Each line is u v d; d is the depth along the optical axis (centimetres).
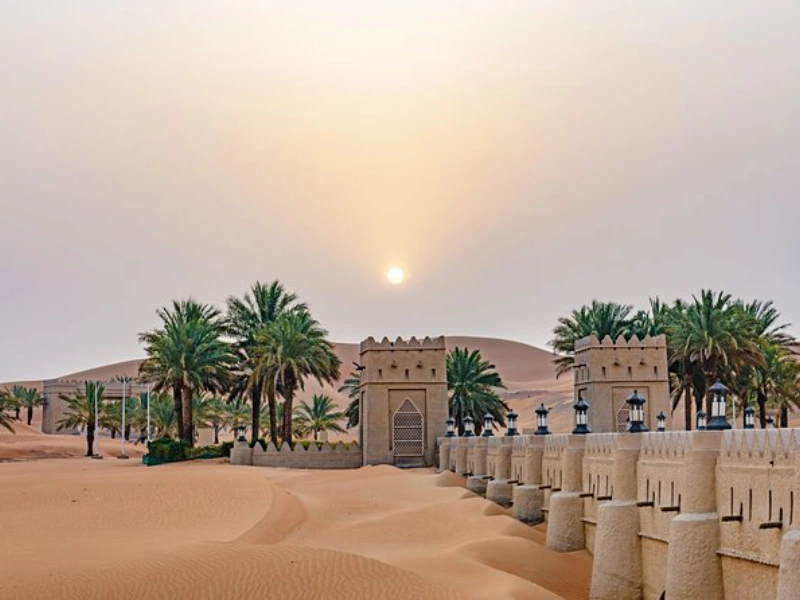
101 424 10319
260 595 2533
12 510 4256
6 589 2500
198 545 3077
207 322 7738
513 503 4631
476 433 8175
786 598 2042
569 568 3475
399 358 6900
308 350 7288
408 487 5459
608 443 3397
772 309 6800
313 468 7094
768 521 2261
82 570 2708
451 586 2819
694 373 6525
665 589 2628
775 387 6656
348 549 3784
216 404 11138
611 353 6269
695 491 2550
